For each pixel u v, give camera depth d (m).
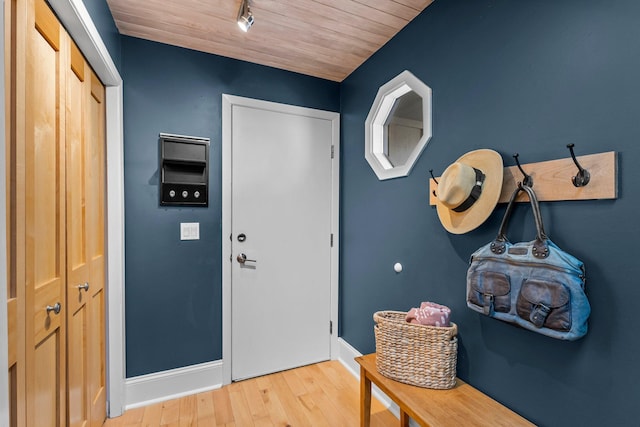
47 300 1.04
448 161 1.51
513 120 1.21
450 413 1.16
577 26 1.01
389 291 1.93
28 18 0.90
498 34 1.27
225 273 2.09
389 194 1.93
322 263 2.45
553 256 1.00
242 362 2.17
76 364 1.31
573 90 1.02
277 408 1.85
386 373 1.39
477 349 1.36
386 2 1.59
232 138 2.13
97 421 1.58
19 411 0.85
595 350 0.96
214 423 1.71
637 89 0.88
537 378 1.12
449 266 1.50
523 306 1.05
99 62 1.47
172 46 1.96
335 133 2.48
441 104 1.55
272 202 2.26
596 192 0.95
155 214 1.91
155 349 1.91
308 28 1.80
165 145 1.92
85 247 1.41
